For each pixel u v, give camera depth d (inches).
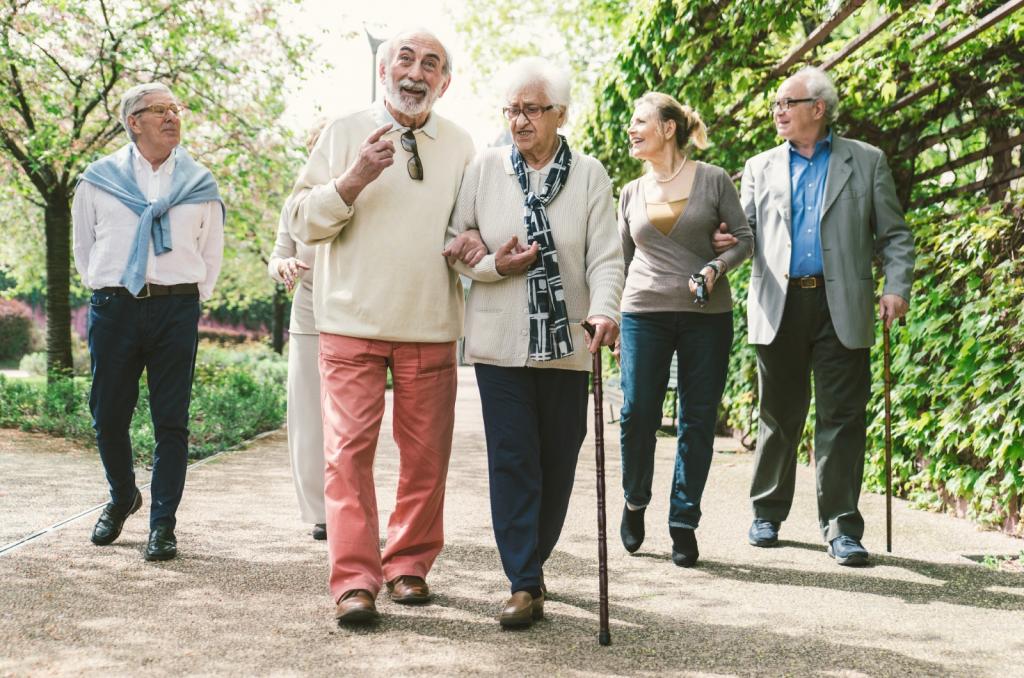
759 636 108.6
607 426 391.2
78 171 374.9
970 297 183.6
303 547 150.7
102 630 106.3
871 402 213.0
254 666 95.7
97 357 143.9
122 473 149.2
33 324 994.7
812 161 152.9
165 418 144.0
